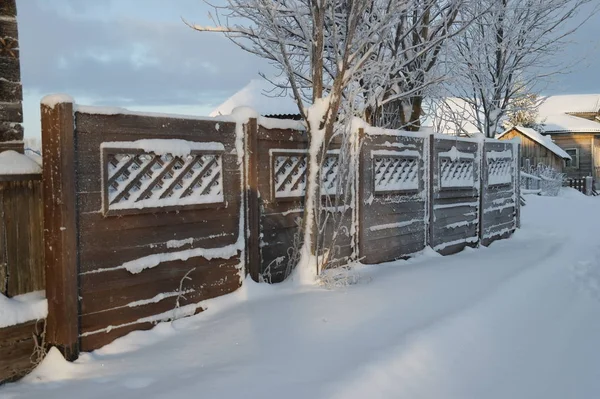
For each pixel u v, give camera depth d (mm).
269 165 5062
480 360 3701
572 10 10648
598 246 8508
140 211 3832
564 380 3594
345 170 5379
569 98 35969
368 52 5379
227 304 4543
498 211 9523
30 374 3250
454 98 12070
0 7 3578
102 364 3357
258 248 4965
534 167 25484
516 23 10617
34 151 4832
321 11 5234
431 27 8672
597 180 30203
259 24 5930
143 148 3822
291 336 3701
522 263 6711
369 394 2861
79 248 3461
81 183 3463
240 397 2732
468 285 5332
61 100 3266
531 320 4730
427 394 3078
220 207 4531
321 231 5258
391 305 4477
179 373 3146
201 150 4293
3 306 3162
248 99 14969
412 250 7164
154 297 3994
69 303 3357
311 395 2730
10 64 3637
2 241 3230
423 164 7359
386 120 8984
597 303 5547
